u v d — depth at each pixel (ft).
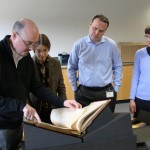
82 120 3.09
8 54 4.14
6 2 14.46
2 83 4.14
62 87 6.70
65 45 16.40
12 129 4.23
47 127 2.97
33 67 4.80
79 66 7.54
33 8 15.14
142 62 7.36
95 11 16.70
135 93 7.64
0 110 3.79
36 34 3.84
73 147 2.90
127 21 17.80
